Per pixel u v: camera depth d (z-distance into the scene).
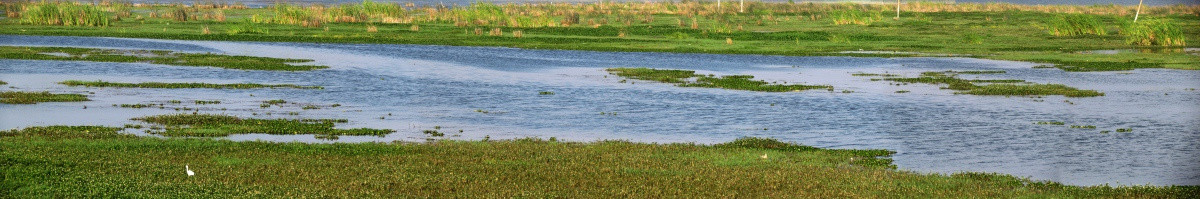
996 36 62.25
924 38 59.88
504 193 14.85
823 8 99.81
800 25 72.19
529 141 21.12
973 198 15.12
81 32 55.94
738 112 27.36
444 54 46.94
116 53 43.41
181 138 20.64
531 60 44.34
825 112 27.59
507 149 19.42
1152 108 29.34
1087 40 59.31
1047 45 55.34
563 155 18.66
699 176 16.61
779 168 17.66
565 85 34.00
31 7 63.84
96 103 27.08
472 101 29.23
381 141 21.23
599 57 46.31
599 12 89.31
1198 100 31.52
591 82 35.06
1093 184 17.33
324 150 18.92
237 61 40.69
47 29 57.25
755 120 25.84
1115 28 70.56
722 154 19.22
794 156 19.25
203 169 16.45
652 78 36.50
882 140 22.53
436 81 35.03
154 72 36.25
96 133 21.06
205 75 35.56
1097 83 36.66
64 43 49.31
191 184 15.09
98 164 16.64
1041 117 27.03
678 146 20.50
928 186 16.11
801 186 15.83
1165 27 55.97
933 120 26.12
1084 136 23.47
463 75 37.34
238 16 76.69
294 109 26.77
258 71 37.44
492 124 24.48
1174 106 29.92
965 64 44.44
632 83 34.81
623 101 29.58
